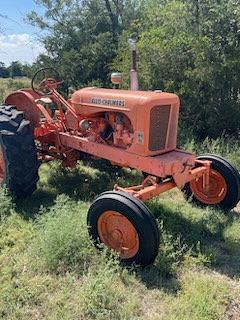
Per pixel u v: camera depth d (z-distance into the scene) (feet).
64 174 19.02
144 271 11.81
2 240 13.29
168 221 14.49
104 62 37.70
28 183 15.53
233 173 15.07
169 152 14.17
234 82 24.25
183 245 12.92
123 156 14.21
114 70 31.71
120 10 43.75
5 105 16.85
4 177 15.56
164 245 12.66
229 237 13.69
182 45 24.71
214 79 24.11
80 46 40.88
